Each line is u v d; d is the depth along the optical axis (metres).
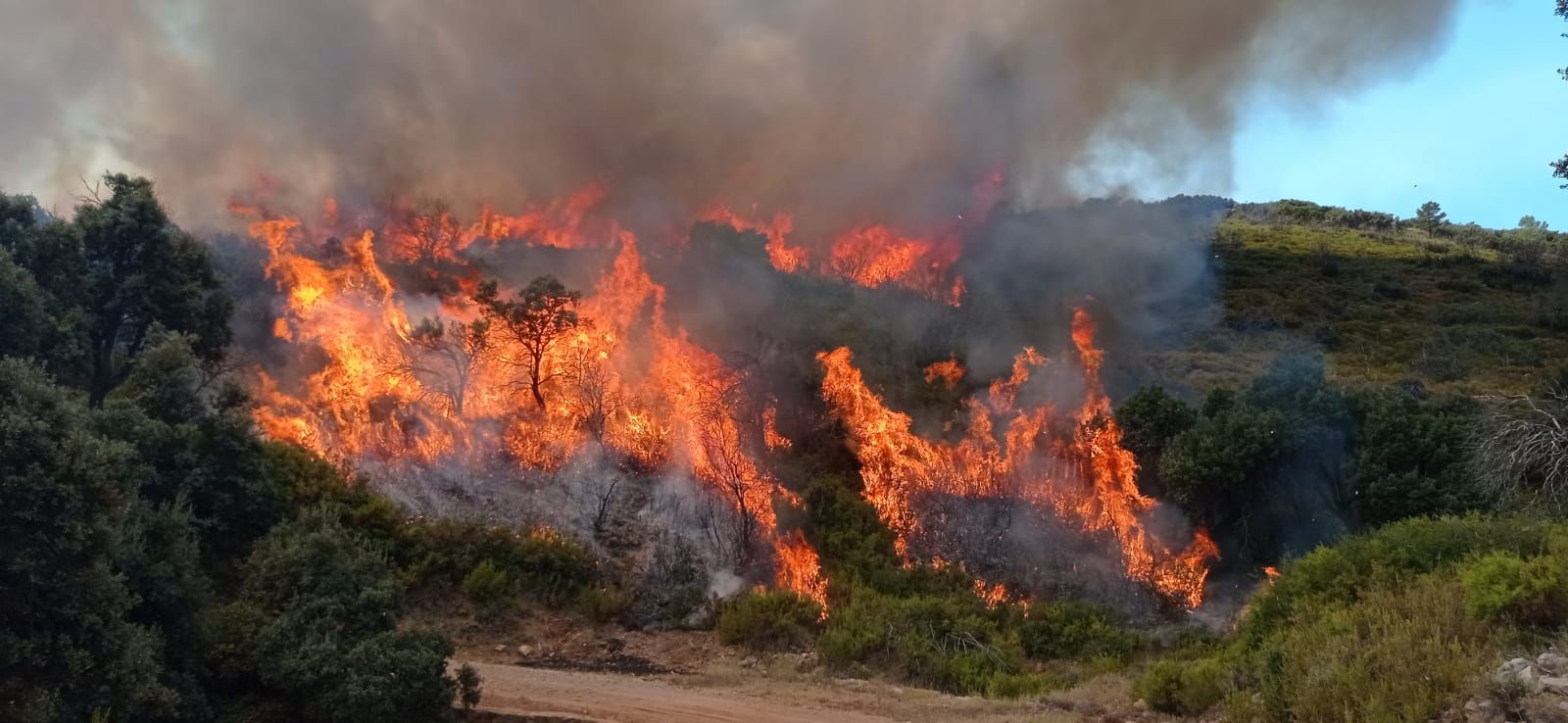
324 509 16.97
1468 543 14.13
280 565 14.88
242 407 19.84
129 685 11.51
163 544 13.91
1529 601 11.17
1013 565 25.30
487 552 21.95
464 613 20.45
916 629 20.61
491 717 14.38
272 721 13.25
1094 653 21.17
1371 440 26.41
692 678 18.28
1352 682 11.09
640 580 22.66
